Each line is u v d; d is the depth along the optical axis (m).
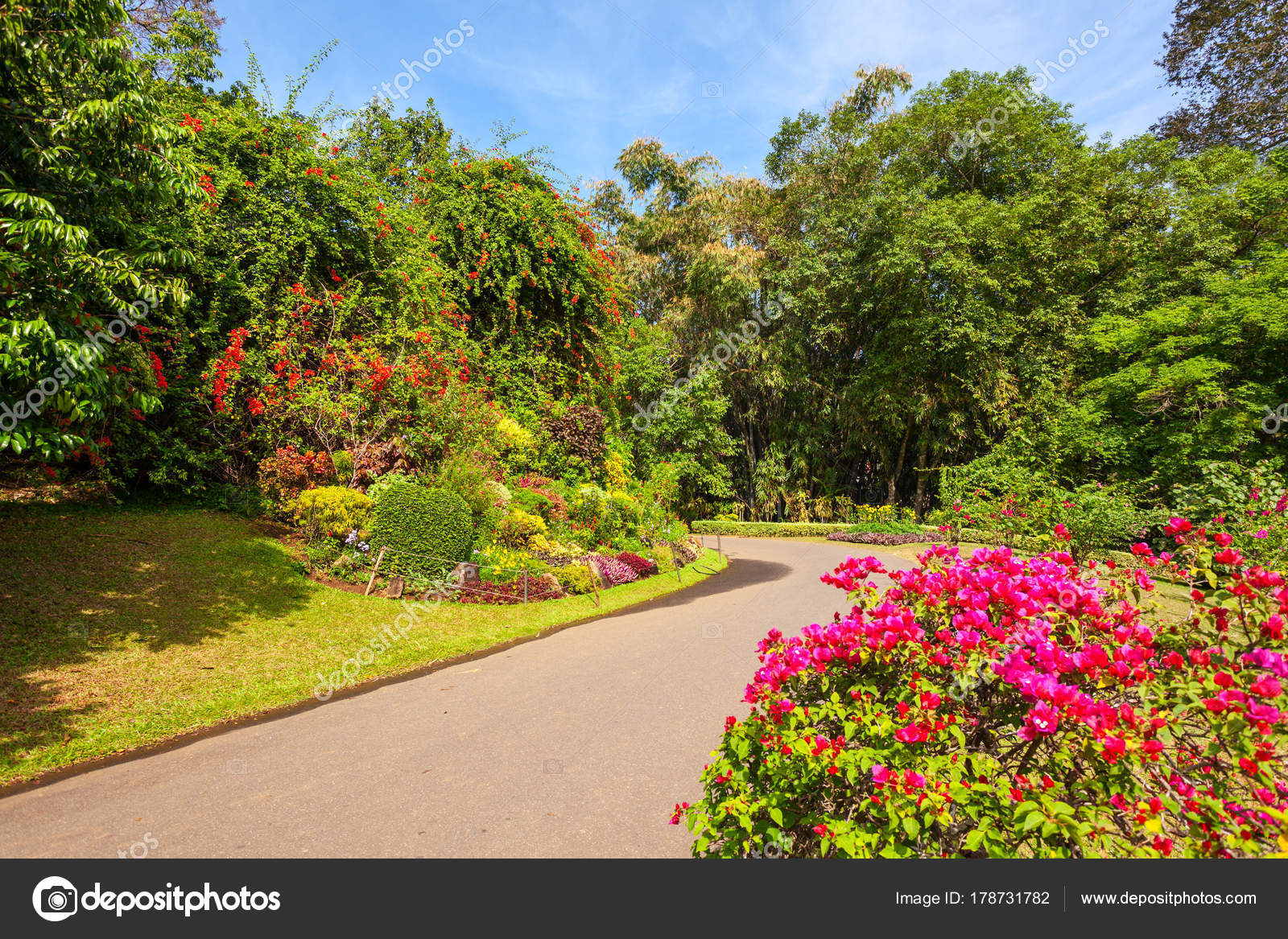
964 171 26.00
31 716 5.18
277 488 11.23
